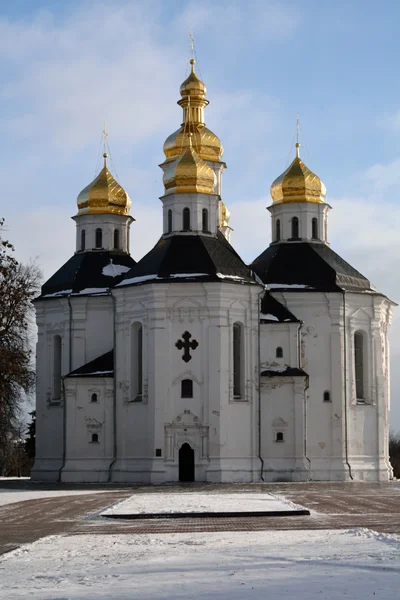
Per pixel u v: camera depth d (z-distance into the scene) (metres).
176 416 74.62
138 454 76.38
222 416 74.44
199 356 75.06
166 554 27.36
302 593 20.28
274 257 85.06
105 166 90.69
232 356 75.81
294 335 79.25
